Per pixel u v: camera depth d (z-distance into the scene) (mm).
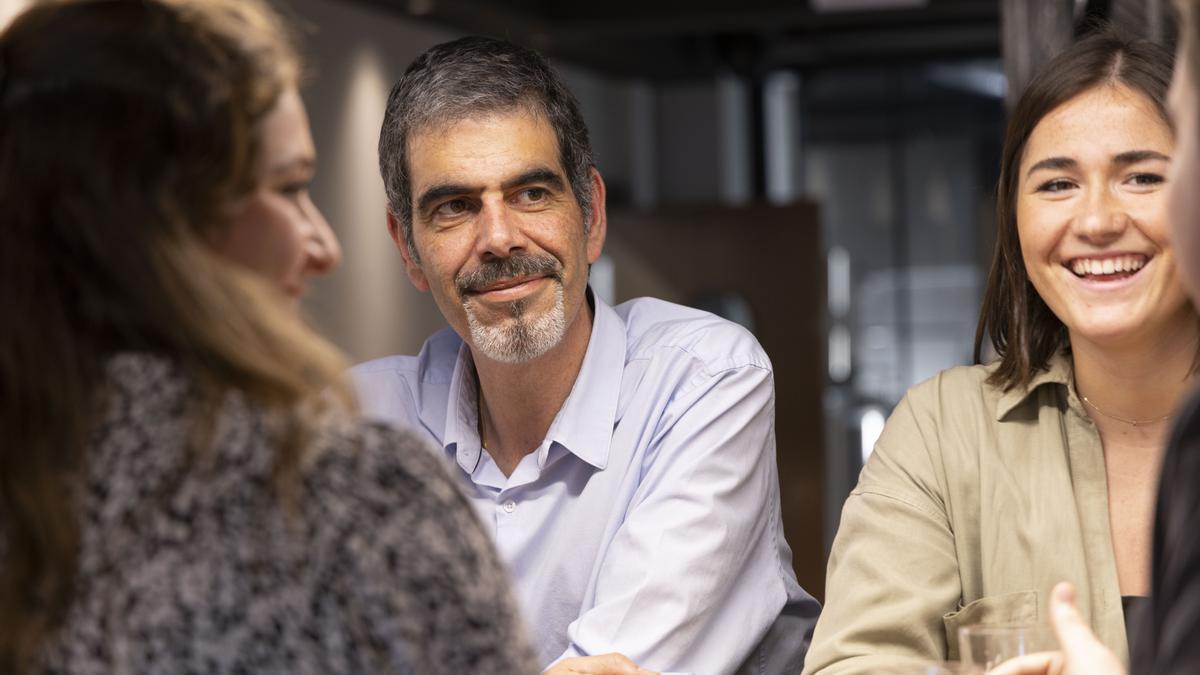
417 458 836
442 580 805
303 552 783
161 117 798
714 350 1796
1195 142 750
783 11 6305
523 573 1790
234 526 780
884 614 1557
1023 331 1625
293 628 776
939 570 1588
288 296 907
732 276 7535
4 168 799
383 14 5676
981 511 1599
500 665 820
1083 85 1504
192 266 797
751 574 1765
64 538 776
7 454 788
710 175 8875
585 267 1777
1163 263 1469
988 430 1631
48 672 775
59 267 800
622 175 8453
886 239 9812
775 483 1859
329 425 823
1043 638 1134
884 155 9805
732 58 8000
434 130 1684
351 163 5355
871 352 9727
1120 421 1577
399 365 1995
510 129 1672
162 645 765
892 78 9766
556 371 1780
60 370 792
